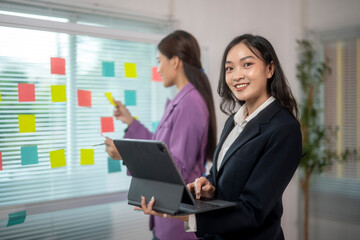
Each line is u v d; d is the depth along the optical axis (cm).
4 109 191
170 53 183
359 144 273
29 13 201
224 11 287
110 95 206
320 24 285
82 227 215
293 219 298
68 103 212
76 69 214
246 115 130
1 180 191
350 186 279
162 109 252
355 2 268
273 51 120
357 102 272
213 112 187
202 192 128
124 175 235
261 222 110
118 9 231
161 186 107
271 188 109
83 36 216
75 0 214
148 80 244
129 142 107
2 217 189
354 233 277
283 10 298
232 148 122
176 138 175
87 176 220
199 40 272
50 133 206
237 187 118
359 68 270
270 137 113
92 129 221
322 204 292
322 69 283
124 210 232
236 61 119
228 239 122
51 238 204
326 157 273
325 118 289
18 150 196
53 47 205
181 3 262
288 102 120
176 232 175
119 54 231
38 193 202
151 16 246
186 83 187
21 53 195
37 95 201
